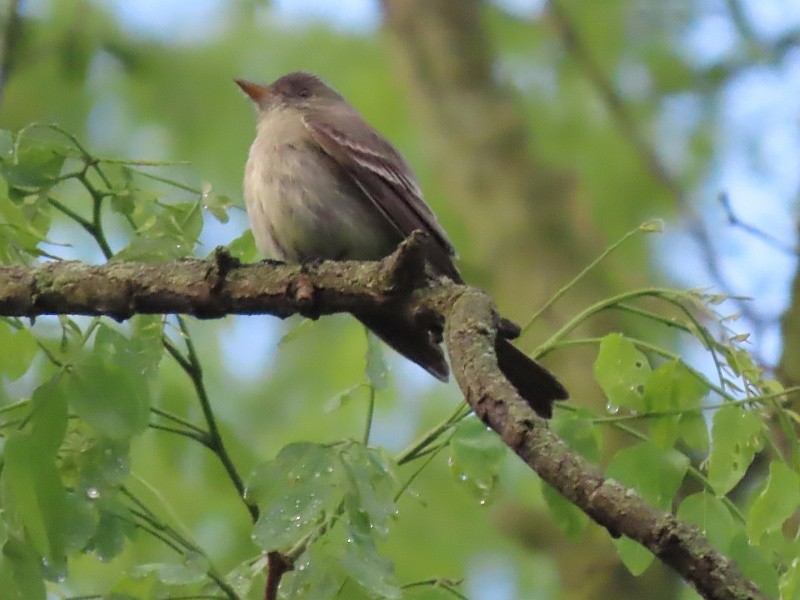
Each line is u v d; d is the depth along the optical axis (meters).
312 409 12.44
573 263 11.74
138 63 12.86
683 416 6.28
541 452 4.63
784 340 9.72
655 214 12.57
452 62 12.95
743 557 6.00
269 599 5.83
